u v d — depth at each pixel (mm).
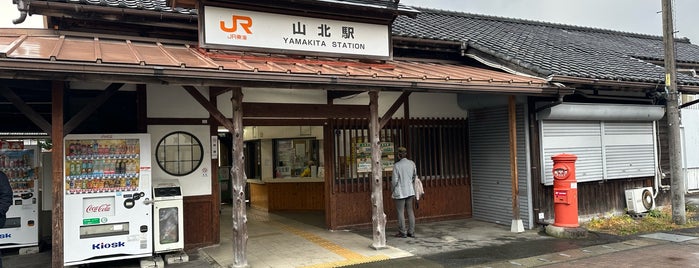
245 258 5891
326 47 6906
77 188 5719
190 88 5676
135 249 5980
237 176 5844
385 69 6867
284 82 5430
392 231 8258
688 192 13000
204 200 7168
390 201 8727
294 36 6691
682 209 8430
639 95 9500
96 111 6801
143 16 6664
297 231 8391
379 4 7195
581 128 8750
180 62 5117
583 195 8836
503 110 8711
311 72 5566
